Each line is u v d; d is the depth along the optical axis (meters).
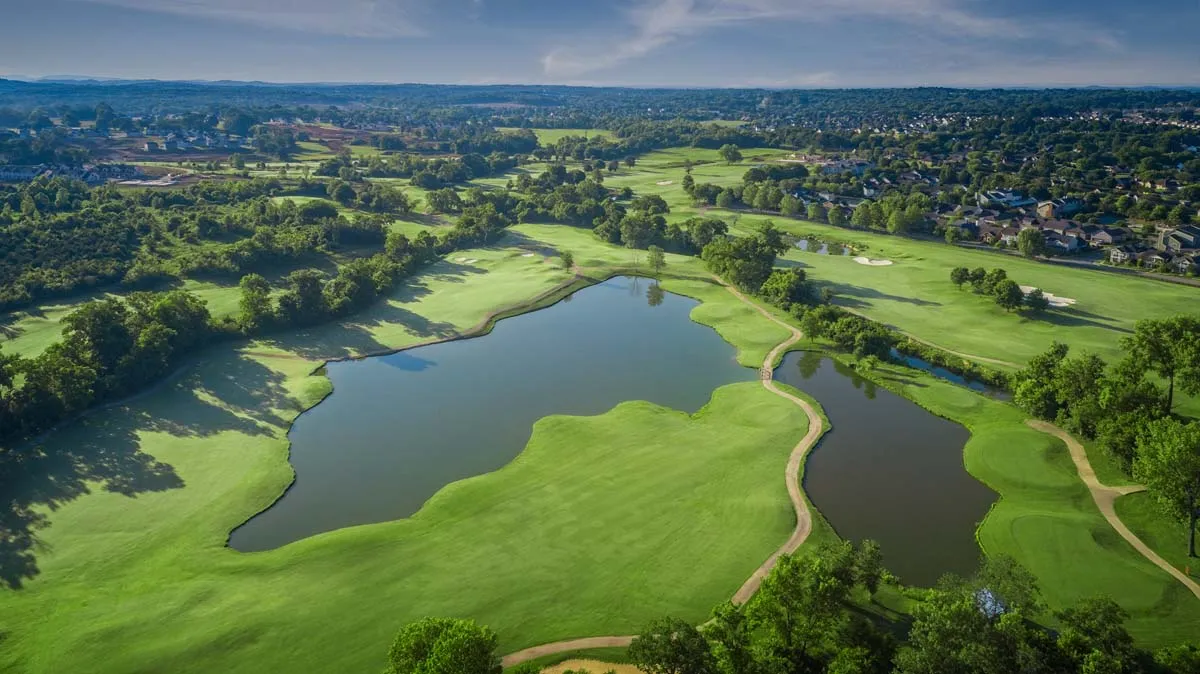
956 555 62.28
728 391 98.44
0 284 121.56
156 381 98.56
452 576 59.53
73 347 92.56
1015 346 110.44
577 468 77.31
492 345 119.69
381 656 50.72
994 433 83.69
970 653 41.25
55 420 84.62
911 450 81.94
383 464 80.44
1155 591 56.50
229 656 50.91
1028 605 48.44
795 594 46.53
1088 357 84.50
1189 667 42.06
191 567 61.31
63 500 70.94
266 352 111.50
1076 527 64.94
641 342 120.94
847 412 91.88
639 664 44.72
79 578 59.88
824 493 72.69
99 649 51.41
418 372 107.62
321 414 93.31
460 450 83.62
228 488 74.25
